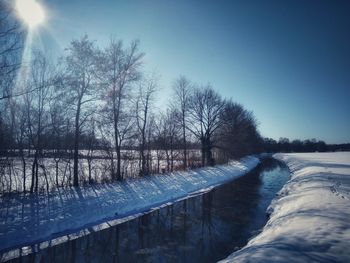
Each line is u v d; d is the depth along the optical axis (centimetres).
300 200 1586
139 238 1433
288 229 1053
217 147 4506
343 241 873
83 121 2050
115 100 2344
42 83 1869
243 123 5884
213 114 4284
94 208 1719
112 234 1473
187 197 2450
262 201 2308
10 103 1745
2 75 1487
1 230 1271
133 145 2708
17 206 1499
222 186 3100
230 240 1405
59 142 2080
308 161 5178
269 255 792
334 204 1374
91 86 2061
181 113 3875
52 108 1977
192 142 4294
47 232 1380
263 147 12156
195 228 1598
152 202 2147
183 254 1241
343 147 15238
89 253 1236
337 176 2553
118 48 2295
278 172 4644
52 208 1569
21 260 1145
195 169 3734
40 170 2241
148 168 2838
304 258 760
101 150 2411
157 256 1223
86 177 2322
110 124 2372
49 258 1172
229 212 1953
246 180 3616
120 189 2134
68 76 1938
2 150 1759
